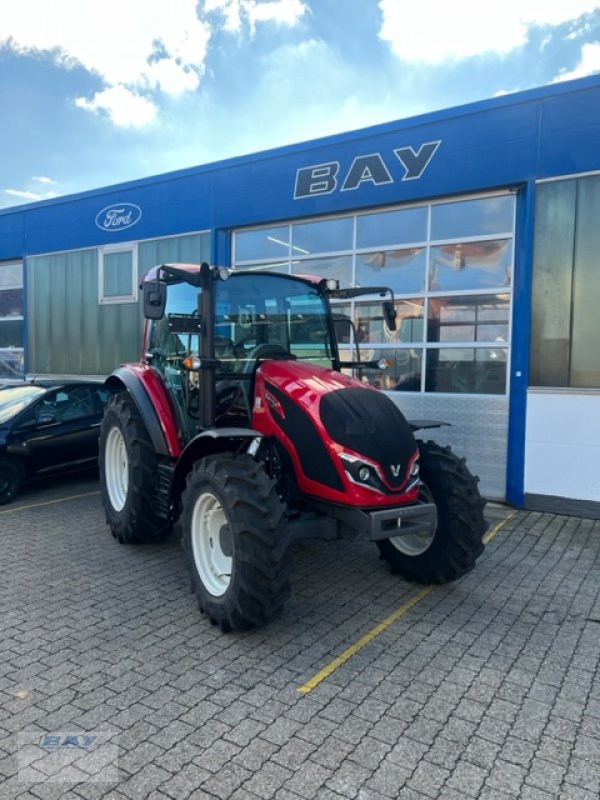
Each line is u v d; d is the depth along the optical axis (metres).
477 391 7.12
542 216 6.40
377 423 3.77
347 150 7.70
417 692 3.03
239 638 3.57
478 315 7.07
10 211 11.93
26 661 3.29
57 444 7.22
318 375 4.11
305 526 3.69
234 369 4.33
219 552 3.80
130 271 10.27
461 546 4.11
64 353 11.43
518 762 2.51
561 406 6.39
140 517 4.98
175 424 4.82
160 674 3.17
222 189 8.90
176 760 2.51
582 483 6.32
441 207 7.26
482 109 6.68
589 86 6.08
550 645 3.54
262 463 3.72
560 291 6.36
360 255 7.93
